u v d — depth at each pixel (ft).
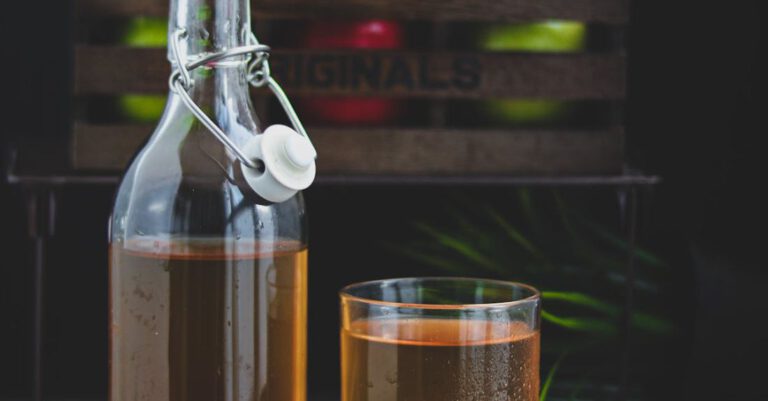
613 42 3.83
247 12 2.34
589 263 4.34
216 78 2.30
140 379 2.26
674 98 4.60
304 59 3.70
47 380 4.53
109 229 2.34
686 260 4.44
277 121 3.76
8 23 4.64
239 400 2.25
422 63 3.74
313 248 4.50
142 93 3.68
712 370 4.27
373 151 3.75
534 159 3.80
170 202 2.25
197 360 2.24
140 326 2.26
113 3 3.64
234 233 2.25
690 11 4.59
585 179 3.63
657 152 4.59
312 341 4.51
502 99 3.81
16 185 4.33
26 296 4.60
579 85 3.79
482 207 4.47
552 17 3.75
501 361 2.18
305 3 3.67
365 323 2.20
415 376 2.16
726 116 4.57
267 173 2.20
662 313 4.38
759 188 4.52
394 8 3.70
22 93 4.67
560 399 3.92
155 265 2.25
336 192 4.49
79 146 3.68
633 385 4.32
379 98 3.79
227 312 2.24
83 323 4.56
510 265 4.31
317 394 4.34
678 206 4.57
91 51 3.66
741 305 4.30
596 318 4.24
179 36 2.27
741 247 4.48
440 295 2.32
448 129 3.77
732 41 4.57
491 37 3.83
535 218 4.45
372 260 4.51
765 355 4.25
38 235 3.59
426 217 4.50
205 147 2.28
